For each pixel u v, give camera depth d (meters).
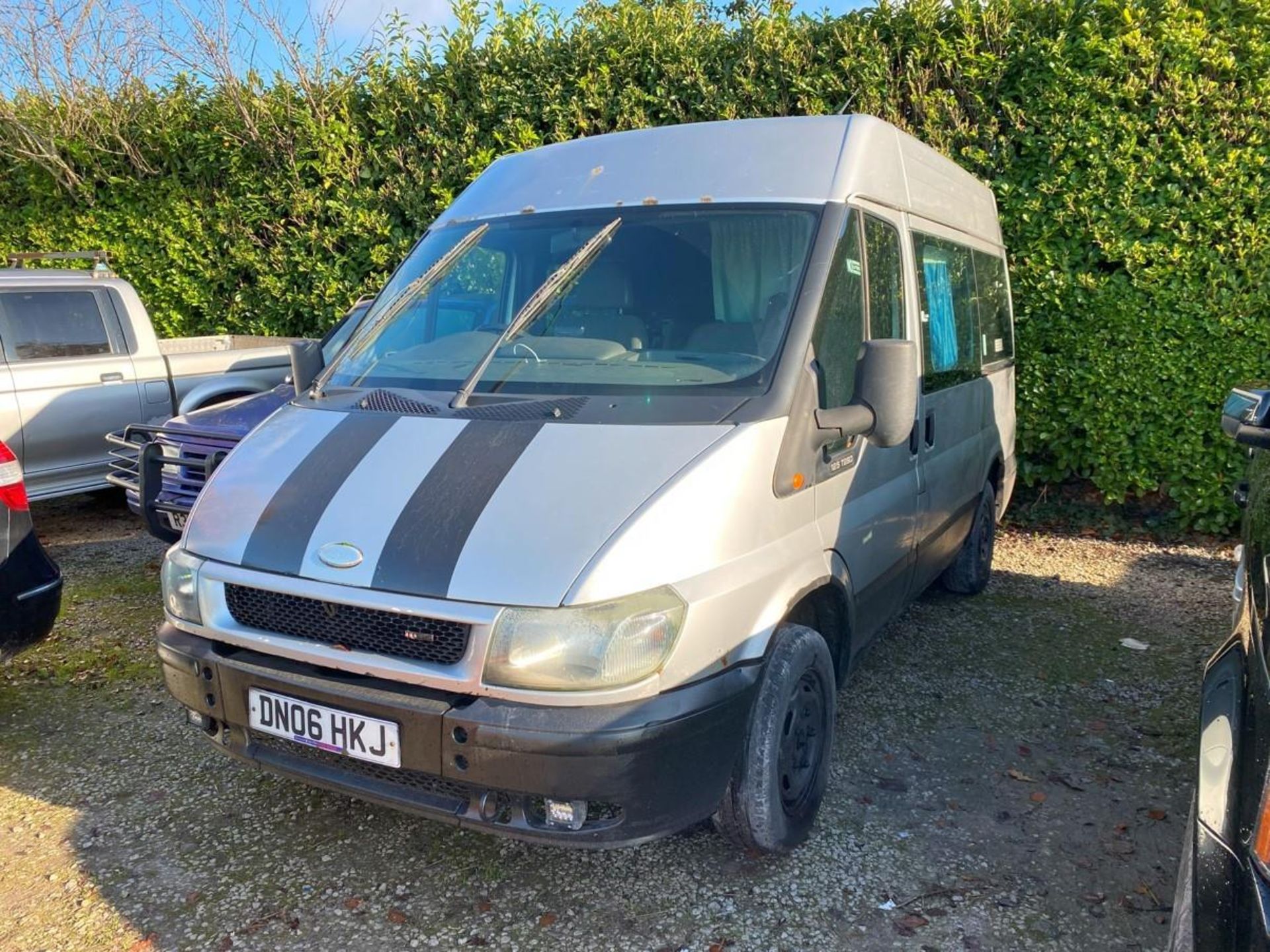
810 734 3.32
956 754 4.05
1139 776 3.89
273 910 3.05
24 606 4.00
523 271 3.86
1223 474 6.93
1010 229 7.12
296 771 2.95
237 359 7.98
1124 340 6.95
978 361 5.43
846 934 2.93
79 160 9.44
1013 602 6.00
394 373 3.66
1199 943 1.91
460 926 2.97
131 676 4.83
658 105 7.64
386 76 8.48
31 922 3.00
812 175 3.72
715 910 3.04
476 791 2.66
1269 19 6.43
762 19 7.44
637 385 3.21
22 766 3.95
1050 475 7.54
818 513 3.31
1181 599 6.05
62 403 6.97
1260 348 6.66
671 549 2.66
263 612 2.92
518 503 2.75
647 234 3.69
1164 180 6.75
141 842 3.41
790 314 3.31
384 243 8.59
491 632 2.55
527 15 8.05
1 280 6.82
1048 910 3.05
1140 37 6.60
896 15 7.15
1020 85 6.96
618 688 2.56
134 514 8.13
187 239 9.34
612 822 2.68
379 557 2.73
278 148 8.81
